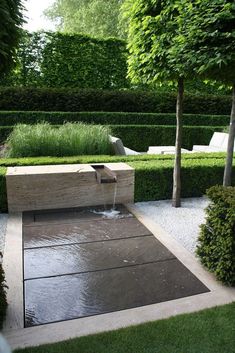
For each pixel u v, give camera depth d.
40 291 2.06
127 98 9.23
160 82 3.55
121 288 2.11
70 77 9.46
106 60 9.66
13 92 8.34
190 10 2.66
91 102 8.97
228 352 1.53
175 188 3.84
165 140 8.73
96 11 13.42
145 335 1.64
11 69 3.32
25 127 5.88
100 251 2.65
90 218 3.43
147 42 3.20
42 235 2.94
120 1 13.44
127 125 8.34
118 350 1.53
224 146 7.19
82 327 1.72
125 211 3.70
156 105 9.51
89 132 5.66
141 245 2.78
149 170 4.01
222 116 9.59
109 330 1.69
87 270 2.33
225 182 3.58
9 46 3.01
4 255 2.52
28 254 2.55
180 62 2.85
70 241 2.82
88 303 1.94
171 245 2.78
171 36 2.94
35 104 8.52
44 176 3.57
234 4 2.40
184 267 2.41
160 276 2.28
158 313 1.85
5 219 3.39
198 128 8.95
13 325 1.73
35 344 1.59
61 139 5.34
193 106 9.80
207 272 2.35
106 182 3.62
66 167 3.92
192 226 3.27
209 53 2.60
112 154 5.57
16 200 3.56
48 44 9.07
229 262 2.13
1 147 6.11
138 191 4.02
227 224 2.12
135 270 2.35
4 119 7.80
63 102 8.73
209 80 3.45
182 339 1.61
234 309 1.88
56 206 3.71
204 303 1.96
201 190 4.32
